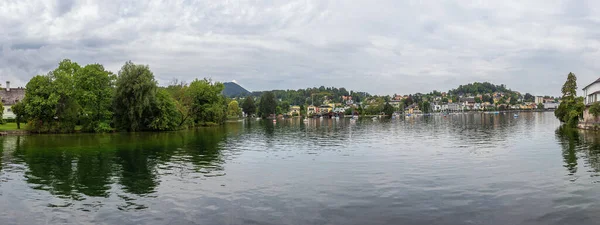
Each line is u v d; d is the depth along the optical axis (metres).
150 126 90.56
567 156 42.00
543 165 36.34
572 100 104.31
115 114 90.19
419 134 81.81
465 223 19.80
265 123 159.00
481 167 35.69
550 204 22.91
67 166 38.06
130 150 51.72
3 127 88.69
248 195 25.88
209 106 123.56
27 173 34.38
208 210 22.47
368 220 20.42
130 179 31.55
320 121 187.25
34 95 82.19
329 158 43.22
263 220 20.55
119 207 23.27
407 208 22.47
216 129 105.88
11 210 22.84
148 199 25.05
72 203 24.27
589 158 40.28
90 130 86.75
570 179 29.73
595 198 24.02
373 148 53.38
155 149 52.97
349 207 22.81
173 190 27.48
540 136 68.94
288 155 46.31
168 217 21.23
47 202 24.52
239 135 81.38
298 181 30.27
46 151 50.34
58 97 80.06
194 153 48.38
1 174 33.91
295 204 23.58
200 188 28.05
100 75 86.31
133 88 86.44
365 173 33.34
